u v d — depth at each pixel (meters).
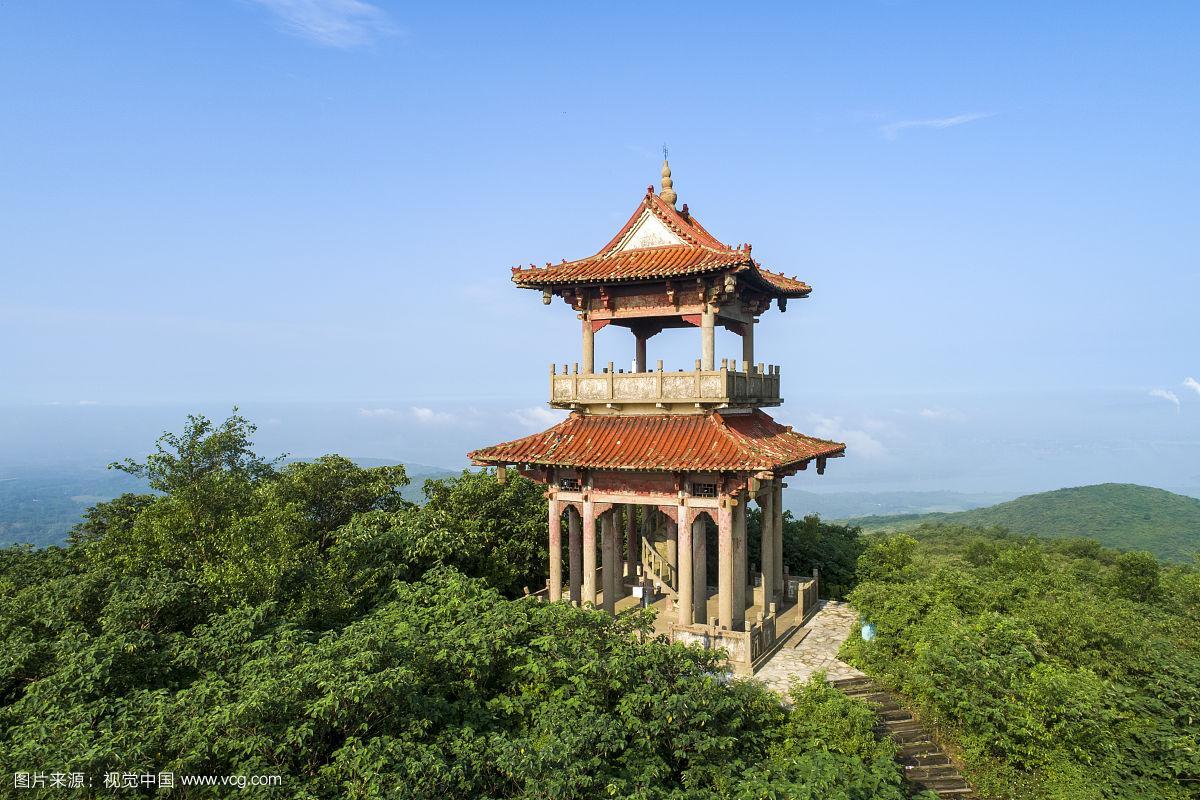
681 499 26.11
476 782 15.89
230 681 19.16
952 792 18.61
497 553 34.16
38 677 20.42
